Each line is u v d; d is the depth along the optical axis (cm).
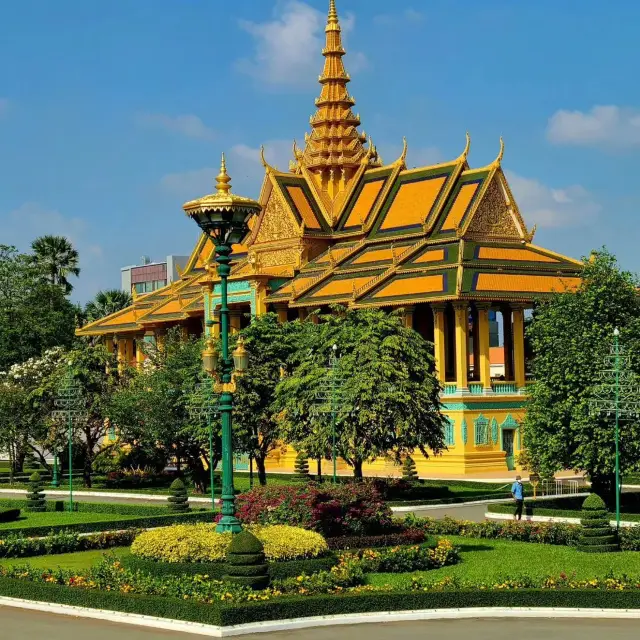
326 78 11750
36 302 12200
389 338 7038
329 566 4059
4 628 3509
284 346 7881
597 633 3391
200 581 3753
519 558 4722
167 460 9338
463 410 8994
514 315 9450
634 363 6016
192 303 11494
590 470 6059
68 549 5078
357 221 11031
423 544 4584
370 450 6900
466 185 10106
